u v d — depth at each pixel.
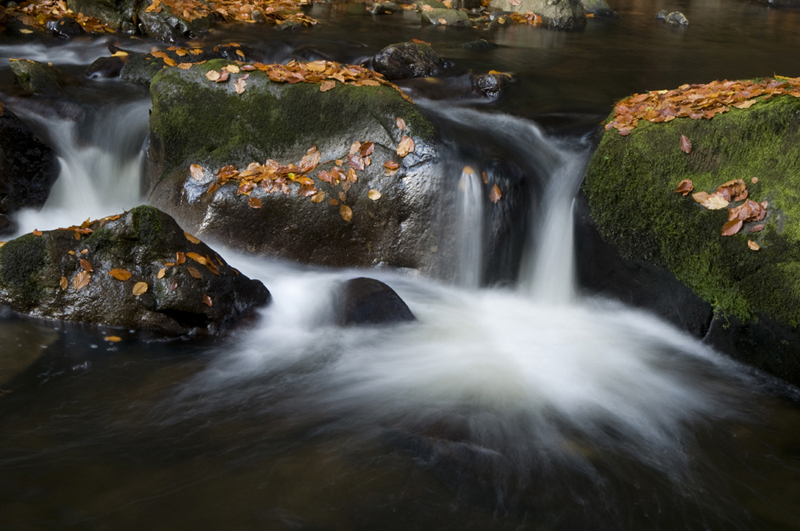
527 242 6.30
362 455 3.87
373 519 3.39
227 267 5.36
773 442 4.29
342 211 6.16
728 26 14.85
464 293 6.22
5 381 4.40
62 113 7.43
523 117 7.53
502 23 14.00
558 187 6.42
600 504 3.63
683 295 5.41
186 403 4.33
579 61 10.66
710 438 4.30
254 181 6.27
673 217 5.35
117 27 11.33
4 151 6.68
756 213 4.95
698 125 5.46
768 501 3.75
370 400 4.48
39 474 3.57
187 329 5.15
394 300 5.50
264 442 3.96
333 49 10.25
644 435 4.30
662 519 3.56
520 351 5.27
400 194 6.11
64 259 5.12
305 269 6.29
